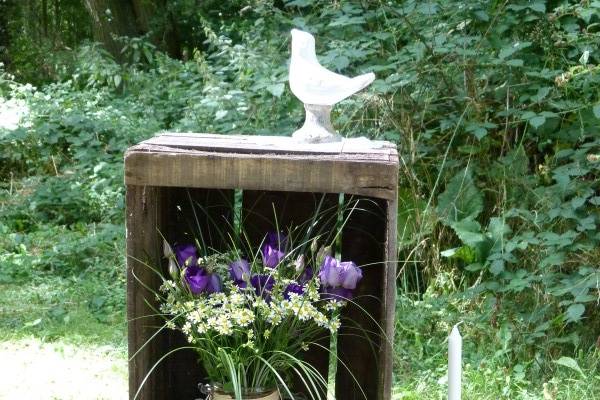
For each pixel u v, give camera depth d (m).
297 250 2.83
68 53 12.33
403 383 4.31
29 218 7.56
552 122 5.47
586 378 4.24
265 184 2.39
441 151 5.82
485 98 5.75
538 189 5.27
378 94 5.70
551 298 4.84
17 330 5.12
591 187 5.19
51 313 5.40
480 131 5.30
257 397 2.63
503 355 4.56
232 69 7.03
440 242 5.51
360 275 2.71
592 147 5.37
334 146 2.65
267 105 6.45
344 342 2.93
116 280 5.98
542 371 4.45
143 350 2.58
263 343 2.63
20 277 6.14
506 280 5.04
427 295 5.25
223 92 6.63
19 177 8.49
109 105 8.72
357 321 2.90
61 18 14.75
